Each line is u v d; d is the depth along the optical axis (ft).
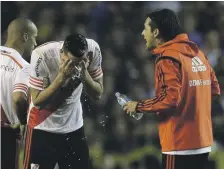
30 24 69.92
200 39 149.89
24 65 68.13
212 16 155.53
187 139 61.72
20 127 70.03
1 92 67.87
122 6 155.43
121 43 142.51
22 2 153.38
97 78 67.62
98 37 147.84
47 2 155.22
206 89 63.67
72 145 68.54
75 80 63.46
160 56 61.21
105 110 118.73
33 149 67.56
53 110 66.44
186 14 155.22
